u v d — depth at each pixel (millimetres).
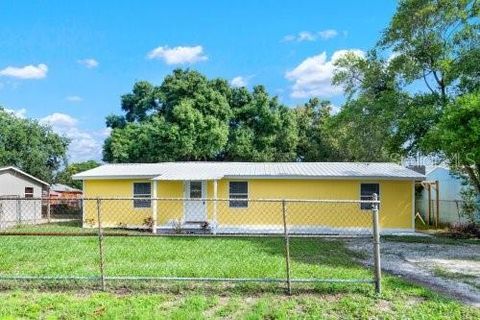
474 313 7195
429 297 7965
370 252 14492
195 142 33750
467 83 18781
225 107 35406
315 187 21797
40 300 7465
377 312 7109
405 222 21422
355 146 21531
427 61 19891
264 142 36688
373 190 21625
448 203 24062
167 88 36031
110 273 9594
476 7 18734
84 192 23547
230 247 14516
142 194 23062
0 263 11211
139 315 6746
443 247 15953
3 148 38062
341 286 8297
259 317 6734
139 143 34312
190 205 22703
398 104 19766
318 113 41344
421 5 18859
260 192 22016
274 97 37812
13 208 28500
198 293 8031
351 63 21344
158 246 14555
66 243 15117
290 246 15203
